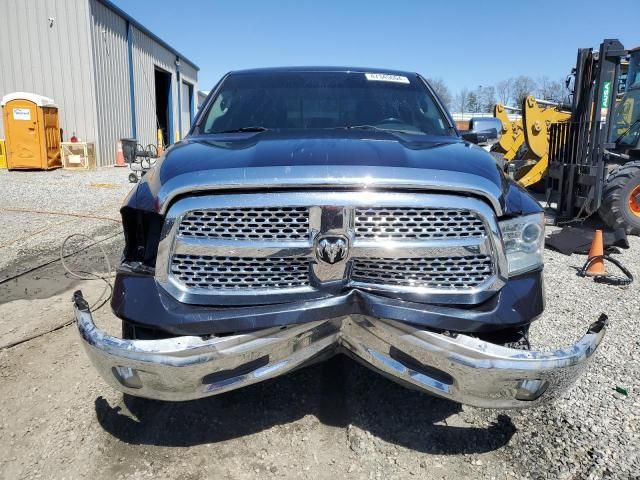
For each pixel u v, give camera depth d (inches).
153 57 911.7
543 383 88.0
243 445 104.0
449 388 89.6
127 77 778.2
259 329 86.9
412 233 89.1
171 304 88.7
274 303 88.9
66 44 642.8
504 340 95.6
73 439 105.5
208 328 86.3
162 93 1049.5
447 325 87.8
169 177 91.0
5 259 233.1
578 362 87.4
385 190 87.7
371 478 95.0
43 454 101.3
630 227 290.0
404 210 88.7
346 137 111.4
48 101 607.8
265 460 99.7
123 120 762.8
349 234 88.0
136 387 89.4
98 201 394.9
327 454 101.4
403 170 88.4
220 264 89.3
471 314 88.6
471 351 85.5
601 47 281.1
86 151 626.5
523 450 102.1
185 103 1198.9
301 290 89.4
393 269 91.1
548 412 114.1
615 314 170.9
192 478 94.9
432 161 94.2
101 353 86.6
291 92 147.7
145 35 863.1
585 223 323.9
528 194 102.1
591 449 102.0
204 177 87.0
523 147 464.1
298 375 129.9
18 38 637.9
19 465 98.3
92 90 653.3
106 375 90.2
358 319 90.5
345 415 114.0
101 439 105.4
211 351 85.0
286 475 95.7
